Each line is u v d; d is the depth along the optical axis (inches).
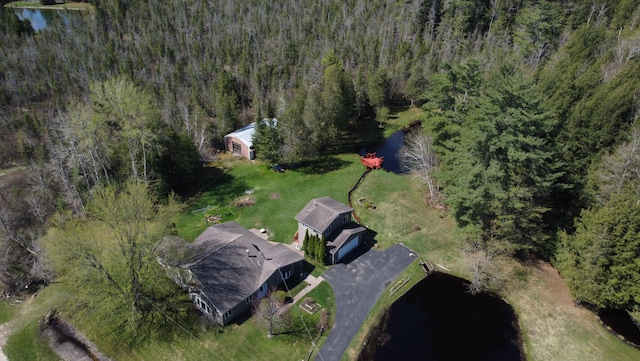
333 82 2918.3
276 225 2034.9
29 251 1734.7
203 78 3417.8
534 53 3432.6
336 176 2529.5
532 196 1750.7
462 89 2261.3
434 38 4330.7
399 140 3117.6
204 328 1453.0
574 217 1744.6
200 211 2146.9
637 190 1571.1
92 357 1376.7
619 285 1455.5
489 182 1715.1
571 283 1557.6
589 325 1521.9
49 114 2810.0
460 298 1663.4
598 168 1753.2
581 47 2869.1
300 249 1870.1
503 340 1486.2
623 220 1403.8
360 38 4116.6
